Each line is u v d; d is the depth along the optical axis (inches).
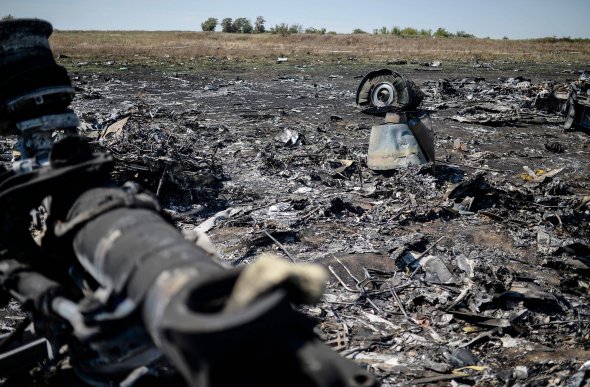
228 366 69.2
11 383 162.6
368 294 257.0
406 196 388.2
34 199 114.9
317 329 227.0
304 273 70.5
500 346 225.8
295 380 74.6
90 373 112.6
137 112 660.1
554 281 285.3
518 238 330.6
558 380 199.9
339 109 804.6
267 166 464.4
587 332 238.5
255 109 792.3
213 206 366.3
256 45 2305.6
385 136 440.1
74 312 98.9
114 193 109.8
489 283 263.0
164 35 2847.0
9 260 115.0
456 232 335.3
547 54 2102.6
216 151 513.7
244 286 70.5
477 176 390.9
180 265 84.4
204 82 1114.1
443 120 736.3
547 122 732.0
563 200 394.3
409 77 1218.6
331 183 426.3
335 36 2487.7
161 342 78.3
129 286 88.4
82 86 1000.9
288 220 338.3
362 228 334.6
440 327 237.9
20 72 126.2
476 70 1423.5
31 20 126.6
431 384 197.0
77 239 104.5
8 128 133.5
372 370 202.7
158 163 356.8
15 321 228.1
